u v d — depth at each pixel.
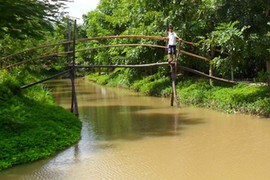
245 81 20.05
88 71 54.12
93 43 40.44
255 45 14.52
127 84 29.11
